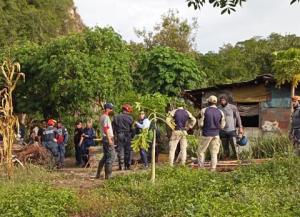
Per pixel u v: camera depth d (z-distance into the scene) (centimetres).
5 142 1527
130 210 1020
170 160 1570
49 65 2758
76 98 2725
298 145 1462
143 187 1249
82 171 1858
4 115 1537
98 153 2127
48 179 1524
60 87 2738
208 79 4403
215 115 1499
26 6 7469
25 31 6962
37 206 1053
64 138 2130
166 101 1588
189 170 1445
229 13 1179
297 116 1476
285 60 2156
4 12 6869
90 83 2686
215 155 1506
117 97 2719
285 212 908
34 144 1975
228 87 2344
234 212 871
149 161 2014
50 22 7725
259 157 1806
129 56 2908
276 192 1044
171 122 1473
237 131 1766
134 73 2894
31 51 2964
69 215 1076
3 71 1583
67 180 1517
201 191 1060
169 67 2711
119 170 1794
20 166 1645
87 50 2820
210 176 1283
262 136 2089
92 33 2838
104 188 1308
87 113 2819
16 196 1118
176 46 5016
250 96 2302
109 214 1020
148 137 1375
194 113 2456
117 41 2880
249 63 5394
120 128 1811
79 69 2691
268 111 2262
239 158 1703
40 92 2950
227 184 1109
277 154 1352
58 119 2948
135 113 1886
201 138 1518
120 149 1808
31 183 1369
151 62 2753
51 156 1983
